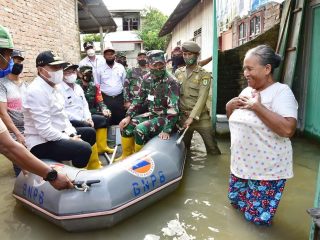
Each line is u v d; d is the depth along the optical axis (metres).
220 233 2.45
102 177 2.58
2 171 3.95
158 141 3.45
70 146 3.04
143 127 3.70
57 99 3.20
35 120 2.90
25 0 5.45
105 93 5.50
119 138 4.86
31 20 5.67
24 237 2.47
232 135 2.53
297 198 3.02
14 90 3.49
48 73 2.91
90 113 4.51
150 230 2.52
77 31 8.67
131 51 26.00
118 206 2.50
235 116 2.47
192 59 4.11
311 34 4.83
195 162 4.12
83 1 9.25
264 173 2.38
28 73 5.52
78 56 8.76
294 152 4.39
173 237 2.42
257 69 2.33
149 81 3.96
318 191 1.99
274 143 2.31
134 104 4.03
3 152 1.67
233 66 5.71
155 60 3.56
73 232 2.51
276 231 2.46
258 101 2.27
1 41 2.77
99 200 2.45
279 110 2.26
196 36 9.52
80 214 2.41
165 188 2.98
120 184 2.61
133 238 2.42
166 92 3.73
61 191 2.51
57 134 3.01
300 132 5.18
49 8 6.53
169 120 3.61
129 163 2.86
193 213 2.78
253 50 2.36
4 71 3.31
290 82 4.98
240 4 4.74
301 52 5.02
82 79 4.83
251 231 2.47
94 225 2.49
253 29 6.57
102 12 10.52
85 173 2.64
